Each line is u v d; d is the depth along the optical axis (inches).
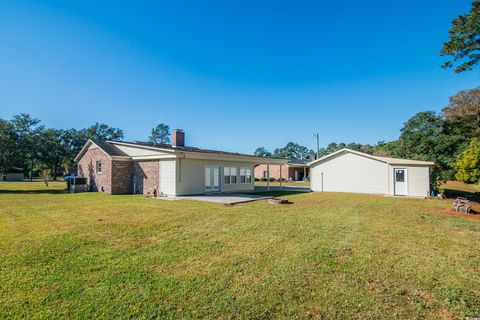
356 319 117.6
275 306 127.9
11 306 125.9
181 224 307.9
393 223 323.6
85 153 863.7
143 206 457.7
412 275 165.2
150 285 149.3
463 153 680.4
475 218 365.4
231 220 332.8
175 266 178.1
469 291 144.8
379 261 188.9
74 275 162.6
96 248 216.7
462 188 1028.5
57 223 313.0
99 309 124.0
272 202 504.7
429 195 689.0
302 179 1813.5
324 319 117.4
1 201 541.3
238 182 834.2
